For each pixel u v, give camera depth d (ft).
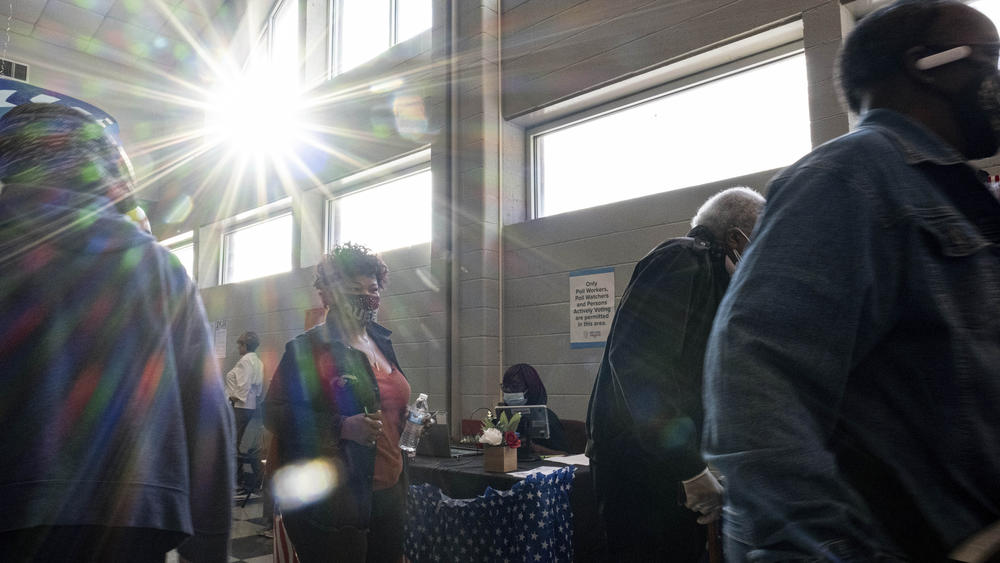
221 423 2.99
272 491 5.72
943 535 1.76
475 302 14.61
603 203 13.58
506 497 7.07
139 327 2.76
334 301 6.30
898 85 2.25
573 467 7.64
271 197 22.27
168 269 3.04
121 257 2.84
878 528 1.82
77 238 2.75
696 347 4.45
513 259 14.66
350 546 5.50
